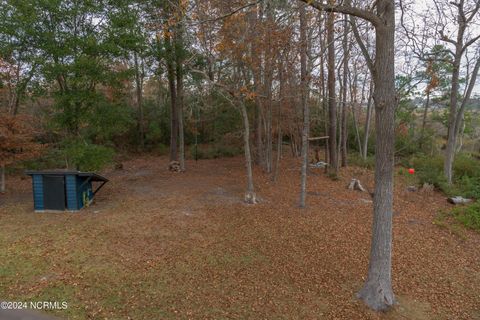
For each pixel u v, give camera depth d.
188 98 17.95
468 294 5.49
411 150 21.67
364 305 4.92
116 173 15.41
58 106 10.29
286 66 10.52
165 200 10.25
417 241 7.62
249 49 9.55
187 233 7.37
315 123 17.38
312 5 4.36
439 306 5.09
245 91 9.25
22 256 5.85
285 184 12.89
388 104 4.46
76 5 9.70
